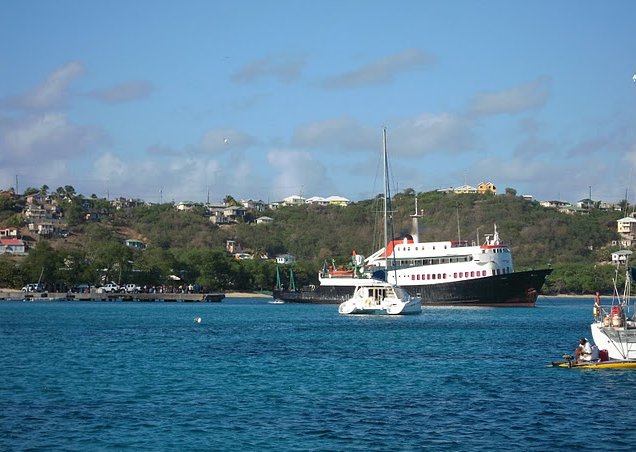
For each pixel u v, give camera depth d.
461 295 189.25
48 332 123.12
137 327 135.88
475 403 59.62
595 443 48.28
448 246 192.62
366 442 48.34
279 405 59.00
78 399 61.34
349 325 140.75
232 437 49.50
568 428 51.81
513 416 55.16
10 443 47.84
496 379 70.75
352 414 55.88
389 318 160.75
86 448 47.06
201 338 112.56
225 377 72.38
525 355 89.94
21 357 87.50
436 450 46.75
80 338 112.06
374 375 73.56
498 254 190.00
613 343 75.44
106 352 92.75
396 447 47.34
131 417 54.84
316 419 54.28
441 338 112.19
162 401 60.56
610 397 61.59
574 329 130.00
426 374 74.12
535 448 47.22
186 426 52.28
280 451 46.56
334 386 67.38
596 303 78.00
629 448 47.31
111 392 64.44
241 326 139.00
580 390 64.50
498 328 132.25
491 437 49.53
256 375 73.56
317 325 141.00
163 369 77.56
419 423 53.09
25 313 184.38
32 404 59.22
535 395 62.59
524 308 197.25
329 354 90.50
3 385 67.81
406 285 193.75
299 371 76.19
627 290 77.75
